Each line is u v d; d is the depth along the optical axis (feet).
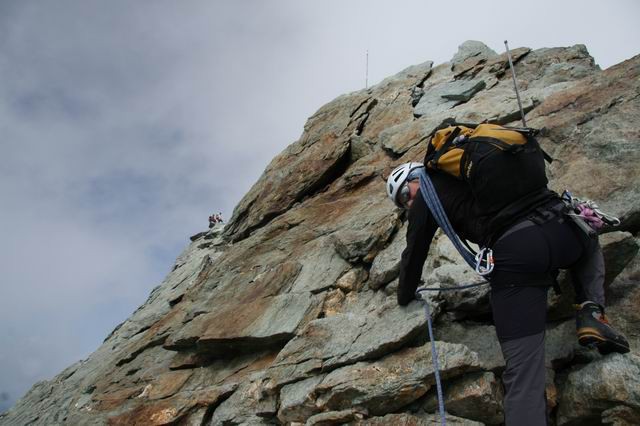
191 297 34.01
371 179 32.14
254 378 22.98
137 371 31.55
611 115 23.95
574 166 23.03
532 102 30.37
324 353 20.35
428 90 38.55
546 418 14.35
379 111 38.75
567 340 18.04
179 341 28.04
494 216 15.69
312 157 36.29
